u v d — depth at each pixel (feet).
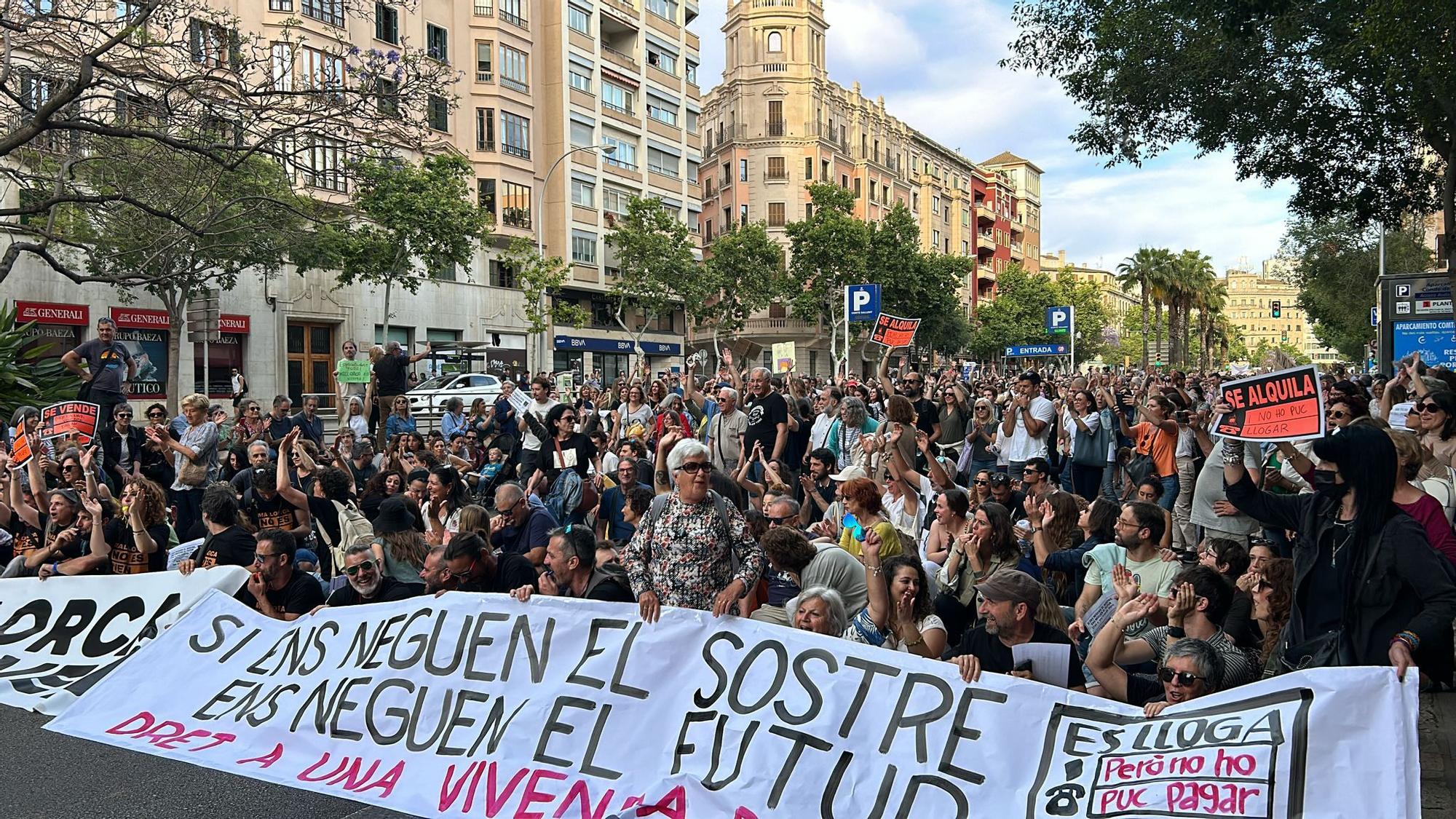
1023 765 15.33
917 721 16.16
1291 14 48.06
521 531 27.45
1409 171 56.18
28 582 24.71
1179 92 53.26
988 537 21.59
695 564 19.40
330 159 78.38
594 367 179.52
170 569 28.40
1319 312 158.20
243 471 34.55
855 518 26.12
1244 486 16.72
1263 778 13.58
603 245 177.68
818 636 17.40
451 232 113.60
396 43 133.18
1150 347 426.10
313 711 19.93
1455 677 18.65
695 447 19.49
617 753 17.76
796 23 237.25
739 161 239.30
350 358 61.72
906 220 194.59
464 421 58.70
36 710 21.50
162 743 19.63
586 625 19.12
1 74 41.55
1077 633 19.34
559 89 166.81
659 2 193.57
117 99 42.83
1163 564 20.08
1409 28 39.70
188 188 49.34
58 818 16.52
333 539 31.07
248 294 121.70
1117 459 43.04
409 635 20.26
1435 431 23.36
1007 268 328.49
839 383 57.88
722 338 188.14
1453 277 49.42
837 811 15.93
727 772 16.85
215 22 46.50
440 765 18.31
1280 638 16.98
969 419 51.19
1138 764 14.53
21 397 53.21
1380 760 13.16
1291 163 56.95
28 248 47.37
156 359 112.37
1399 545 14.02
